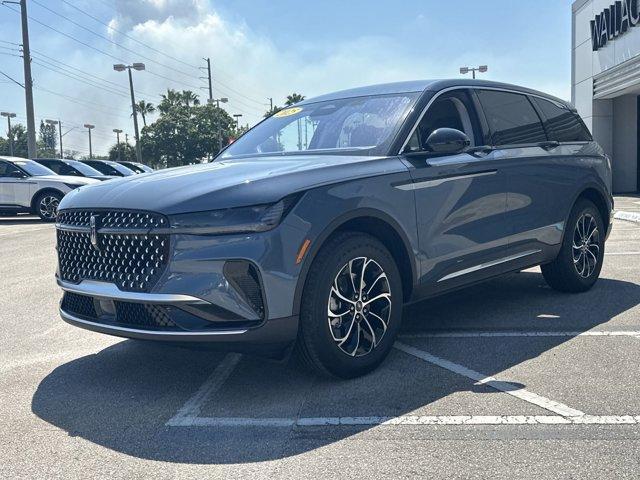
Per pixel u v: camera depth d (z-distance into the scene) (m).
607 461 2.85
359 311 3.92
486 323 5.19
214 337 3.46
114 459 3.05
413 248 4.25
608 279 6.78
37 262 9.44
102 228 3.75
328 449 3.06
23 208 16.75
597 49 22.50
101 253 3.81
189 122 77.94
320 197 3.72
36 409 3.70
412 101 4.70
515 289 6.39
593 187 6.09
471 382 3.88
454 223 4.56
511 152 5.17
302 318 3.67
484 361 4.25
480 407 3.49
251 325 3.50
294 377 4.07
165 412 3.60
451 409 3.48
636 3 19.19
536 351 4.43
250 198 3.53
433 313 5.58
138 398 3.83
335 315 3.78
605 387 3.71
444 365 4.20
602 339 4.64
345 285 3.86
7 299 6.86
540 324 5.10
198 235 3.48
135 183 3.97
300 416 3.46
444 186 4.46
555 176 5.59
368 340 4.01
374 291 4.05
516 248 5.18
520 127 5.45
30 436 3.33
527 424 3.26
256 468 2.90
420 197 4.29
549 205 5.52
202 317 3.48
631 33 19.77
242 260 3.46
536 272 7.23
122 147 83.56
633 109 23.38
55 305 6.51
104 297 3.73
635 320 5.11
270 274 3.48
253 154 4.91
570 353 4.35
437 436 3.16
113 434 3.33
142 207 3.61
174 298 3.47
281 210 3.55
